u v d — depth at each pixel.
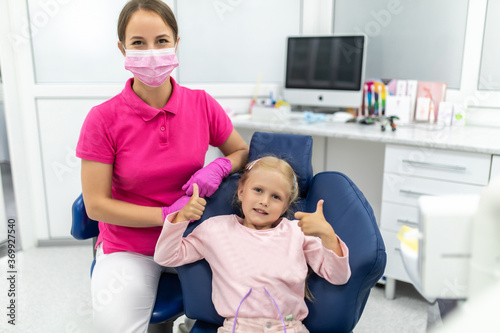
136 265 1.27
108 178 1.26
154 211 1.23
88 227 1.41
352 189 1.22
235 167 1.40
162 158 1.28
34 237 2.64
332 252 1.02
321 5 2.67
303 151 1.35
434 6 2.29
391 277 2.06
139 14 1.16
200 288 1.16
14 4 2.31
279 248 1.13
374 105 2.45
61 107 2.48
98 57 2.51
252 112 2.48
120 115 1.24
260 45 2.70
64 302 2.03
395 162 1.97
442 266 0.64
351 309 1.07
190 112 1.34
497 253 0.60
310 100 2.55
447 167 1.85
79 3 2.41
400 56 2.47
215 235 1.16
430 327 0.78
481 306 0.59
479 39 2.18
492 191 0.60
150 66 1.18
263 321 1.06
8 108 2.41
